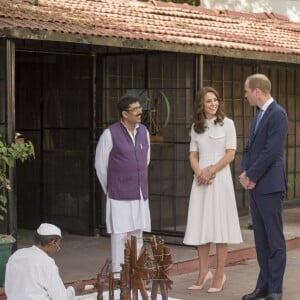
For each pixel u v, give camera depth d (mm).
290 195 13883
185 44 9188
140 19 10109
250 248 9812
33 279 5371
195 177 7863
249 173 7168
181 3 13711
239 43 10320
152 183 10398
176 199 10109
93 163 10664
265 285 7402
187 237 7891
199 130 7879
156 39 8812
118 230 7711
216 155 7836
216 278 7996
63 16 8773
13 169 7652
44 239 5527
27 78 11211
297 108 13977
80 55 10648
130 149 7766
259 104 7242
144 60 10250
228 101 12422
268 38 11586
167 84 10047
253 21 13023
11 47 7625
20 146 7512
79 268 8602
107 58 10602
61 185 11016
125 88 10453
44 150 11141
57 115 11000
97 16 9469
